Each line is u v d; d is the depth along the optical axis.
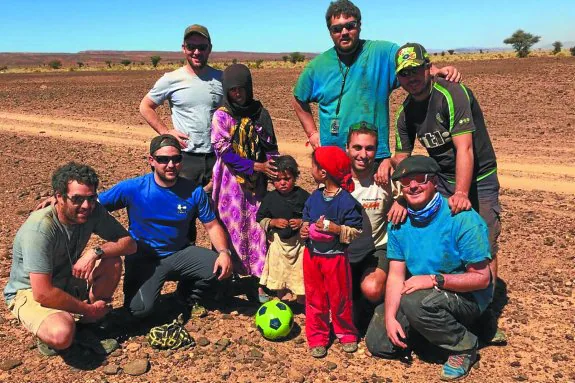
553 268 6.50
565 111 17.88
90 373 4.51
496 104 20.19
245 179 5.47
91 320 4.94
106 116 21.56
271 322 4.93
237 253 5.61
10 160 13.25
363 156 4.70
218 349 4.84
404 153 5.05
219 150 5.40
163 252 5.33
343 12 4.93
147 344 4.95
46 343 4.48
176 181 5.26
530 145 13.80
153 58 85.62
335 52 5.28
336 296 4.64
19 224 8.30
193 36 5.74
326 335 4.82
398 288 4.57
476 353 4.67
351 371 4.52
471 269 4.30
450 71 4.64
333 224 4.42
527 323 5.23
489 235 4.88
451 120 4.54
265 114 5.53
